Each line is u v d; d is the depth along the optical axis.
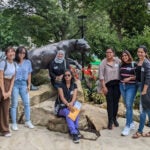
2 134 6.46
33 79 8.85
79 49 8.51
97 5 13.71
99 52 12.48
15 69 6.43
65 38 12.91
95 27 13.32
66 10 12.85
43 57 8.13
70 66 8.04
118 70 6.98
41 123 7.09
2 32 10.04
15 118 6.78
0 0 11.84
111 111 7.10
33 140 6.32
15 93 6.66
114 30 14.11
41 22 12.42
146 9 14.36
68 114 6.53
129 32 14.23
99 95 8.88
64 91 6.70
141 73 6.43
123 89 6.84
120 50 12.27
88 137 6.56
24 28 11.40
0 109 6.41
